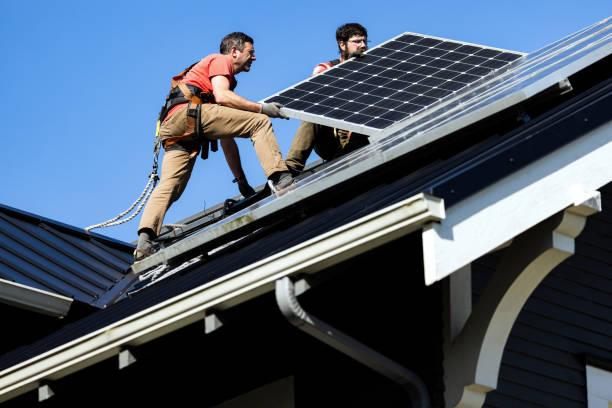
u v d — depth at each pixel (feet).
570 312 36.29
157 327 31.60
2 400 36.22
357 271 32.63
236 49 43.24
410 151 33.32
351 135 44.27
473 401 29.99
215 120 41.27
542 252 28.91
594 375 35.45
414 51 45.73
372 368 30.40
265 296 31.24
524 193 27.99
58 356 34.17
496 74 40.68
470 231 26.50
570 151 29.27
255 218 36.19
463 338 30.40
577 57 34.04
